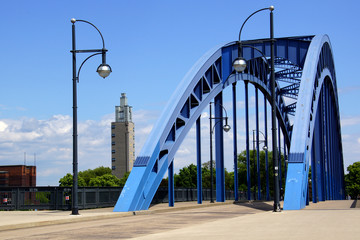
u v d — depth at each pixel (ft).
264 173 427.74
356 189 452.76
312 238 36.88
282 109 223.71
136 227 58.13
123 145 649.61
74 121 80.89
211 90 129.70
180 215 82.17
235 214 84.12
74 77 81.61
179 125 118.01
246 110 167.32
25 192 104.17
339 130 235.61
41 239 45.85
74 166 80.59
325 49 156.87
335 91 204.64
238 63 85.61
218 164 137.59
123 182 546.26
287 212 77.77
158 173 103.91
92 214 81.30
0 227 59.31
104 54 82.02
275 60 187.01
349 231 42.19
